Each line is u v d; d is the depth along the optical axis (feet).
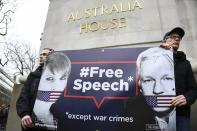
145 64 6.41
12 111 14.61
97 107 6.16
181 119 5.99
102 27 17.10
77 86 6.65
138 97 6.00
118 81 6.40
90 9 18.39
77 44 17.60
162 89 5.94
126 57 6.71
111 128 5.82
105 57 6.90
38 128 6.35
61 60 7.22
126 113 5.88
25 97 6.97
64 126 6.17
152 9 16.20
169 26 15.31
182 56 6.87
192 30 14.64
